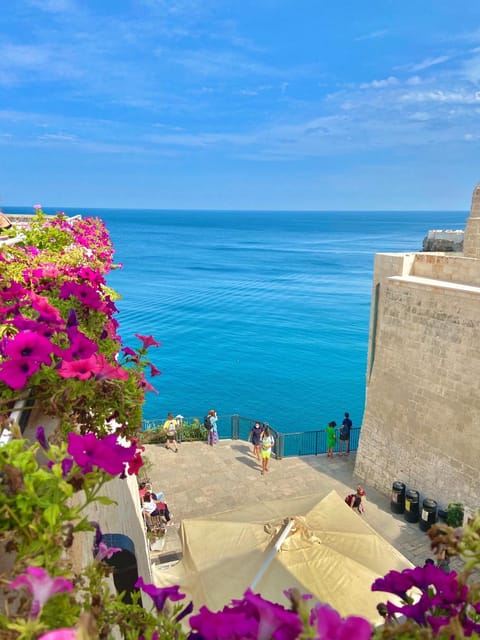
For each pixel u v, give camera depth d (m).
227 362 38.50
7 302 3.87
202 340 44.28
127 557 3.61
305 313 55.56
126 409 3.13
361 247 146.12
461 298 12.82
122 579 3.57
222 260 107.88
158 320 51.50
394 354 15.02
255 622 1.50
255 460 17.27
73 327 3.10
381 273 15.66
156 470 16.34
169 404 30.92
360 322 51.69
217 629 1.49
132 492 7.48
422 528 13.21
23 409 2.66
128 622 1.96
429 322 13.80
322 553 7.30
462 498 12.83
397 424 14.89
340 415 29.53
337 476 16.42
